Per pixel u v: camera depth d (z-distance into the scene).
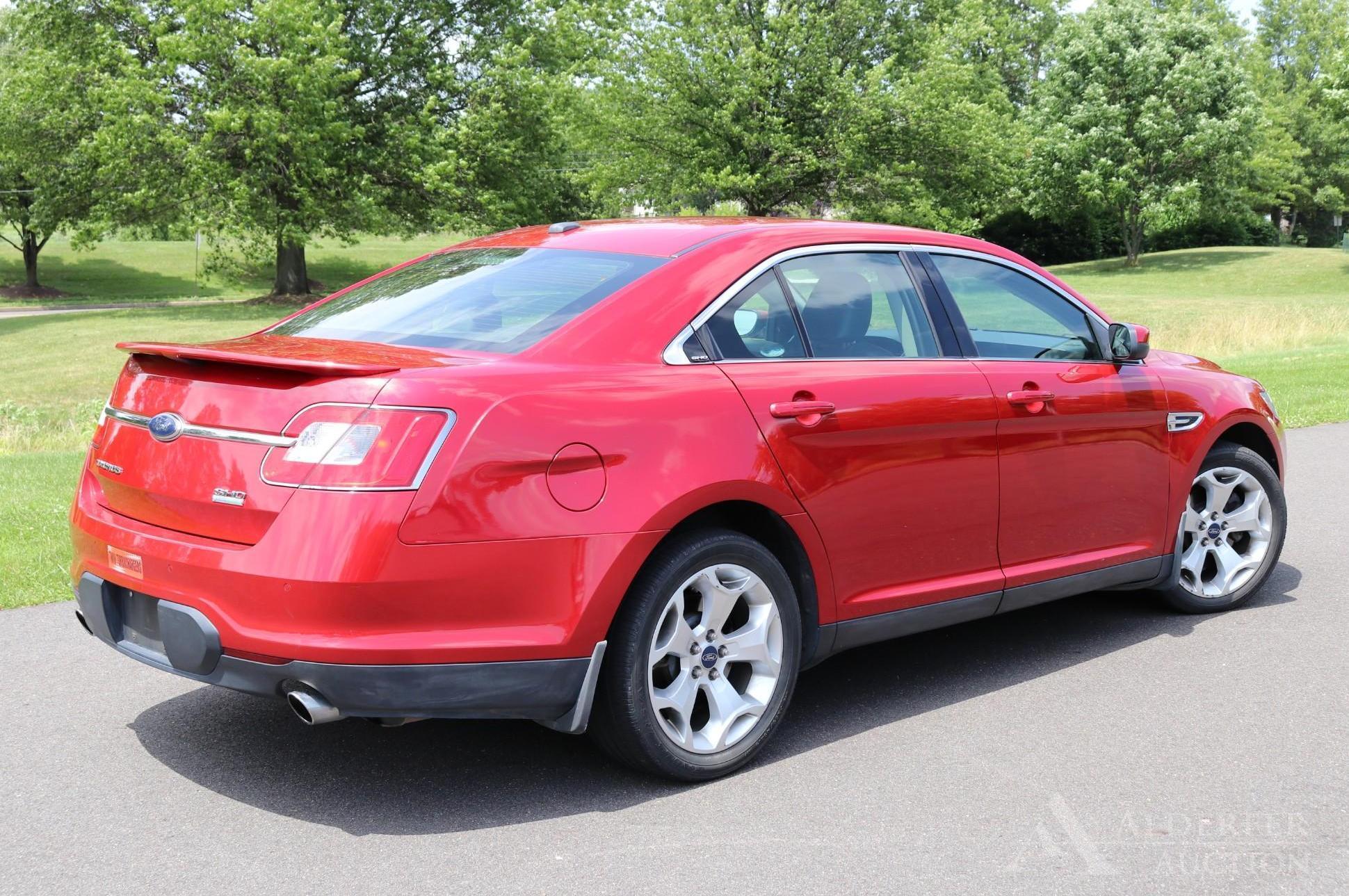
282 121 39.38
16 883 2.81
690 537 3.37
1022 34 72.44
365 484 2.88
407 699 2.94
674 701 3.37
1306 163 72.19
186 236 41.09
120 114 39.31
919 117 42.31
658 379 3.36
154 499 3.22
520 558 3.02
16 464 9.38
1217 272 56.97
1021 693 4.23
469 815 3.21
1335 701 4.12
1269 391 12.80
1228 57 58.91
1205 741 3.76
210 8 38.81
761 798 3.34
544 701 3.11
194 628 3.03
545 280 3.68
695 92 43.19
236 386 3.10
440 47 45.34
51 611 5.18
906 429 3.85
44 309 51.34
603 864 2.93
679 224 4.04
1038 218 69.50
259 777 3.46
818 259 3.92
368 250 79.81
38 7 43.59
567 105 44.50
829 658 4.68
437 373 3.03
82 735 3.79
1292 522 6.90
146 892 2.77
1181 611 5.20
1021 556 4.31
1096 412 4.47
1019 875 2.88
